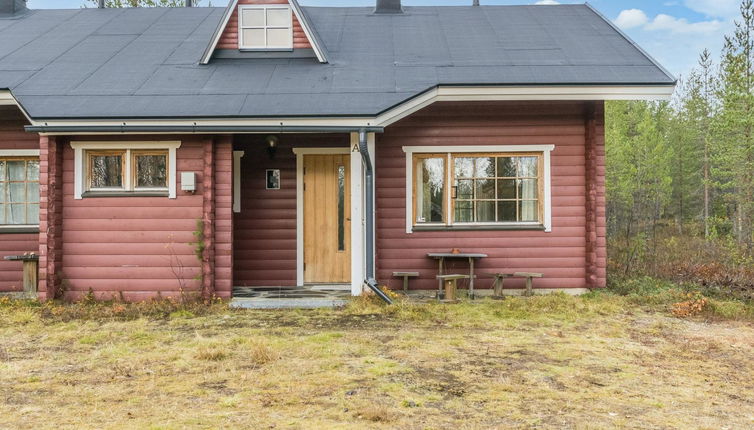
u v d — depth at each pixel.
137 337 6.59
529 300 8.73
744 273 10.52
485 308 8.31
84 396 4.57
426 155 9.83
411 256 9.74
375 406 4.25
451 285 8.92
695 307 8.09
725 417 4.22
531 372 5.27
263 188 10.06
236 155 10.04
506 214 9.86
